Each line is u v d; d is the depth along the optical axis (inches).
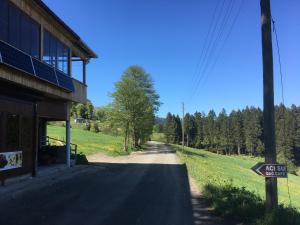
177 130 5974.4
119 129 2758.4
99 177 909.2
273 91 457.4
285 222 407.8
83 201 573.9
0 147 672.4
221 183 794.2
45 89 812.6
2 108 677.9
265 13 461.4
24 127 774.5
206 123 6122.1
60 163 1120.2
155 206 551.8
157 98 2901.1
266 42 459.8
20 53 687.7
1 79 632.4
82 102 1122.7
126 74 2657.5
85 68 1165.1
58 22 874.8
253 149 5447.8
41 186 711.1
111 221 450.9
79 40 1025.5
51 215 471.8
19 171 753.6
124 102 2623.0
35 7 769.6
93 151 2165.4
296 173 3865.7
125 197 623.5
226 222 458.3
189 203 583.5
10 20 677.9
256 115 5438.0
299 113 4434.1
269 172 449.4
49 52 874.1
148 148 3225.9
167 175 1004.6
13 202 545.3
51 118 1057.5
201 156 2898.6
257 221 427.8
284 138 3939.5
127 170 1139.9
